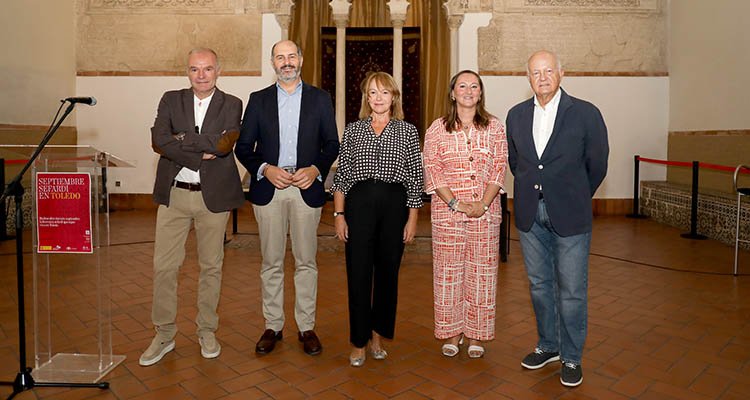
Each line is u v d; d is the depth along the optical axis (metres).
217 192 3.19
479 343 3.38
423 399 2.80
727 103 8.10
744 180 7.70
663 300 4.53
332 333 3.77
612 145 9.85
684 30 9.27
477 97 3.12
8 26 8.08
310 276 3.42
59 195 2.96
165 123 3.16
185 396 2.80
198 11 9.80
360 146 3.08
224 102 3.25
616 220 9.18
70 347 3.39
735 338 3.65
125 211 9.66
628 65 9.80
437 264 3.29
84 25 9.79
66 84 9.56
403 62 11.23
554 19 9.77
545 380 3.03
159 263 3.21
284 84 3.32
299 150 3.29
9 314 4.07
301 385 2.94
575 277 2.90
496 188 3.15
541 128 2.98
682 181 9.38
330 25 11.38
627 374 3.09
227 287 4.90
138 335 3.67
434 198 3.30
